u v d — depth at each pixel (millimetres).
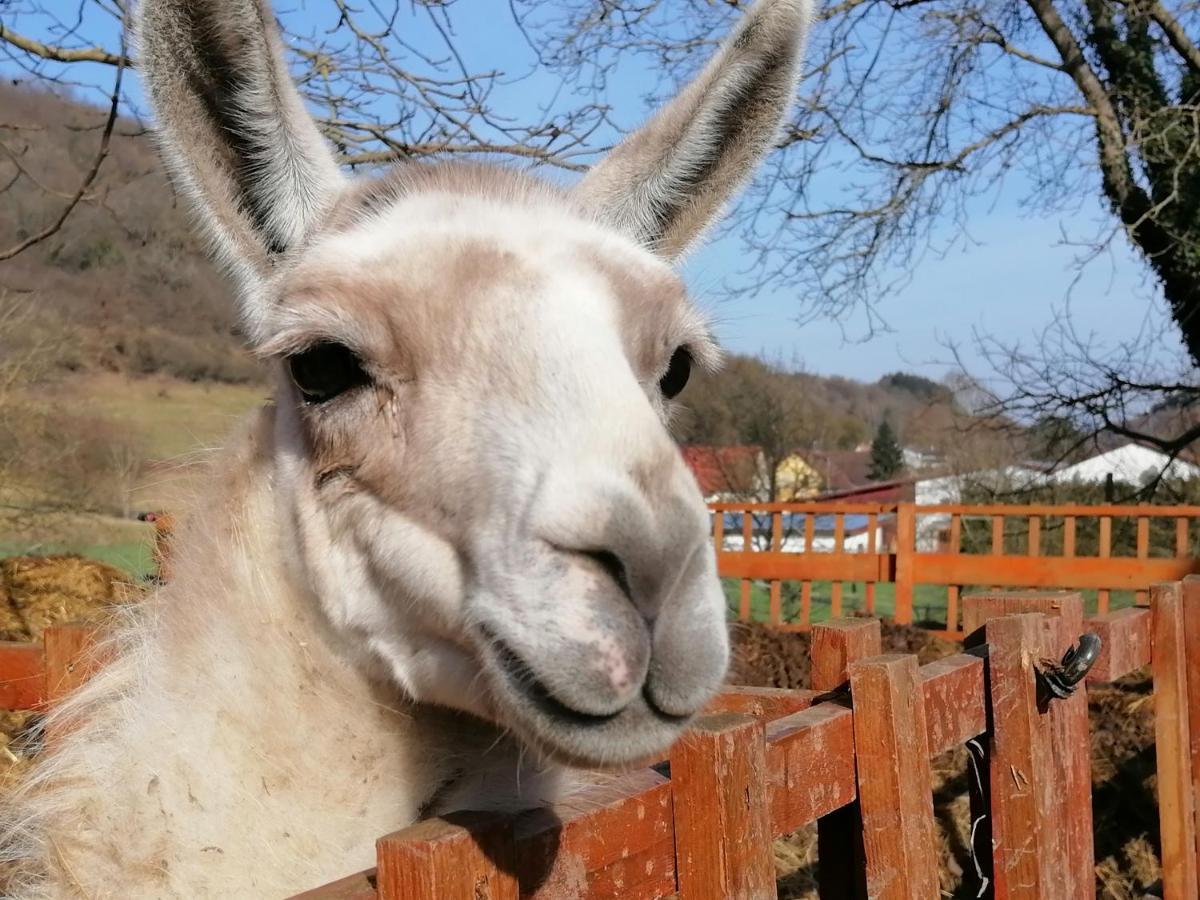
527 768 712
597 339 587
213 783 682
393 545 618
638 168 821
